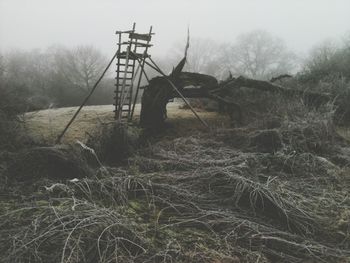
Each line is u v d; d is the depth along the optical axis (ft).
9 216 11.25
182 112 29.78
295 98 25.38
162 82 25.00
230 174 14.35
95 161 17.42
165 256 9.76
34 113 28.55
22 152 16.21
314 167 16.88
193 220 11.82
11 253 9.12
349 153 19.04
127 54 23.39
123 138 18.39
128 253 9.86
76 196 13.14
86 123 25.72
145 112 24.30
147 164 16.80
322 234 11.85
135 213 12.14
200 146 18.62
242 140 20.11
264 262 10.09
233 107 25.44
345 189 15.08
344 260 10.48
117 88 25.07
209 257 10.08
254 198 13.23
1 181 14.42
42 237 9.81
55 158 15.70
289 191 14.02
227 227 11.65
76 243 9.46
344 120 26.50
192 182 14.70
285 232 11.51
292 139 19.15
